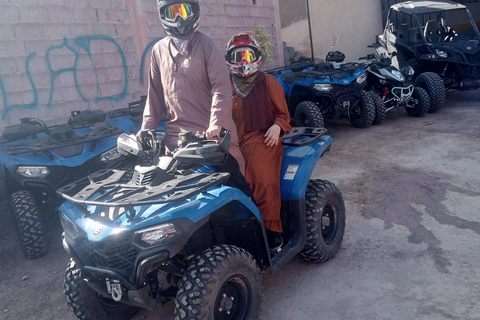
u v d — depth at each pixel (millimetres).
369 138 7391
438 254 3514
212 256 2461
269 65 10461
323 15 14398
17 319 3451
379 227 4129
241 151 3264
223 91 2732
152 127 3076
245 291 2674
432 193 4734
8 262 4441
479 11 13484
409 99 8453
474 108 8742
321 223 3498
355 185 5262
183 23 2672
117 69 7453
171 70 2846
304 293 3238
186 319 2332
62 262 4332
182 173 2635
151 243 2268
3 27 6180
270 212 3111
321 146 3484
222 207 2740
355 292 3156
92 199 2480
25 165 4355
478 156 5715
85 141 4586
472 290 2988
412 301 2957
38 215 4363
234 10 9586
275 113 3334
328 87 7547
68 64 6840
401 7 10250
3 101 6238
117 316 3059
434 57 9086
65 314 3449
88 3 7027
